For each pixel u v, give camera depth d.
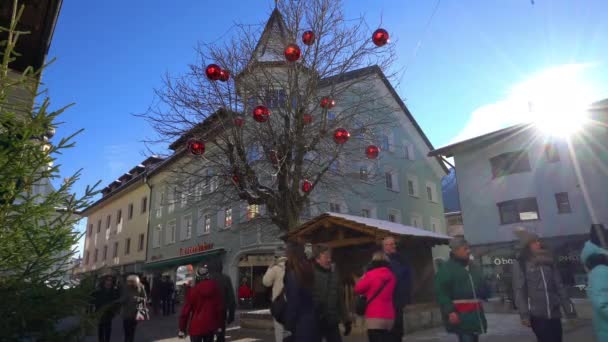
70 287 3.73
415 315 9.41
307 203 12.23
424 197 31.22
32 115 3.65
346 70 11.62
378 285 4.69
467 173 24.62
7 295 3.32
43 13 7.03
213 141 10.97
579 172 20.78
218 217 24.81
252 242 21.67
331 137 10.98
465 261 4.52
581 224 20.34
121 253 36.38
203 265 5.78
